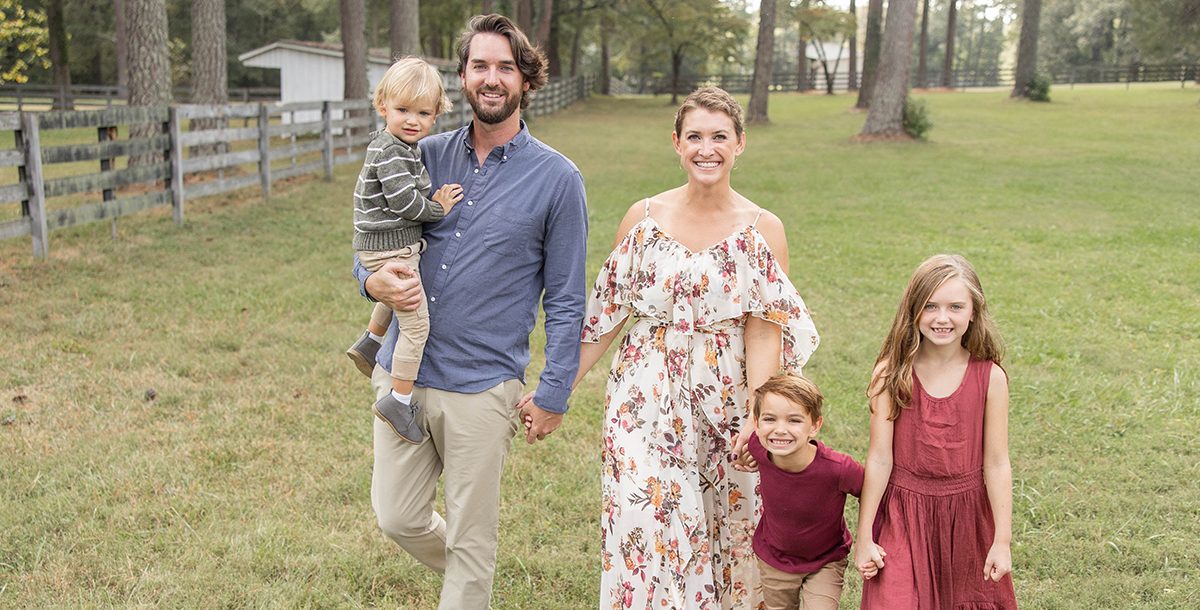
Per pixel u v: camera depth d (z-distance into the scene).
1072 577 3.66
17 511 3.96
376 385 3.10
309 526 4.00
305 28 52.84
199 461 4.56
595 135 26.08
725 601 3.14
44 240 8.52
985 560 2.75
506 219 2.94
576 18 42.78
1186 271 9.55
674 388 2.98
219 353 6.25
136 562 3.65
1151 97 36.56
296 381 5.79
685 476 2.97
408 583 3.62
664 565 2.95
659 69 59.19
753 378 2.99
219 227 10.63
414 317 2.91
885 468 2.76
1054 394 5.81
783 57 85.56
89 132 24.64
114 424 4.99
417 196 2.85
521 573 3.74
